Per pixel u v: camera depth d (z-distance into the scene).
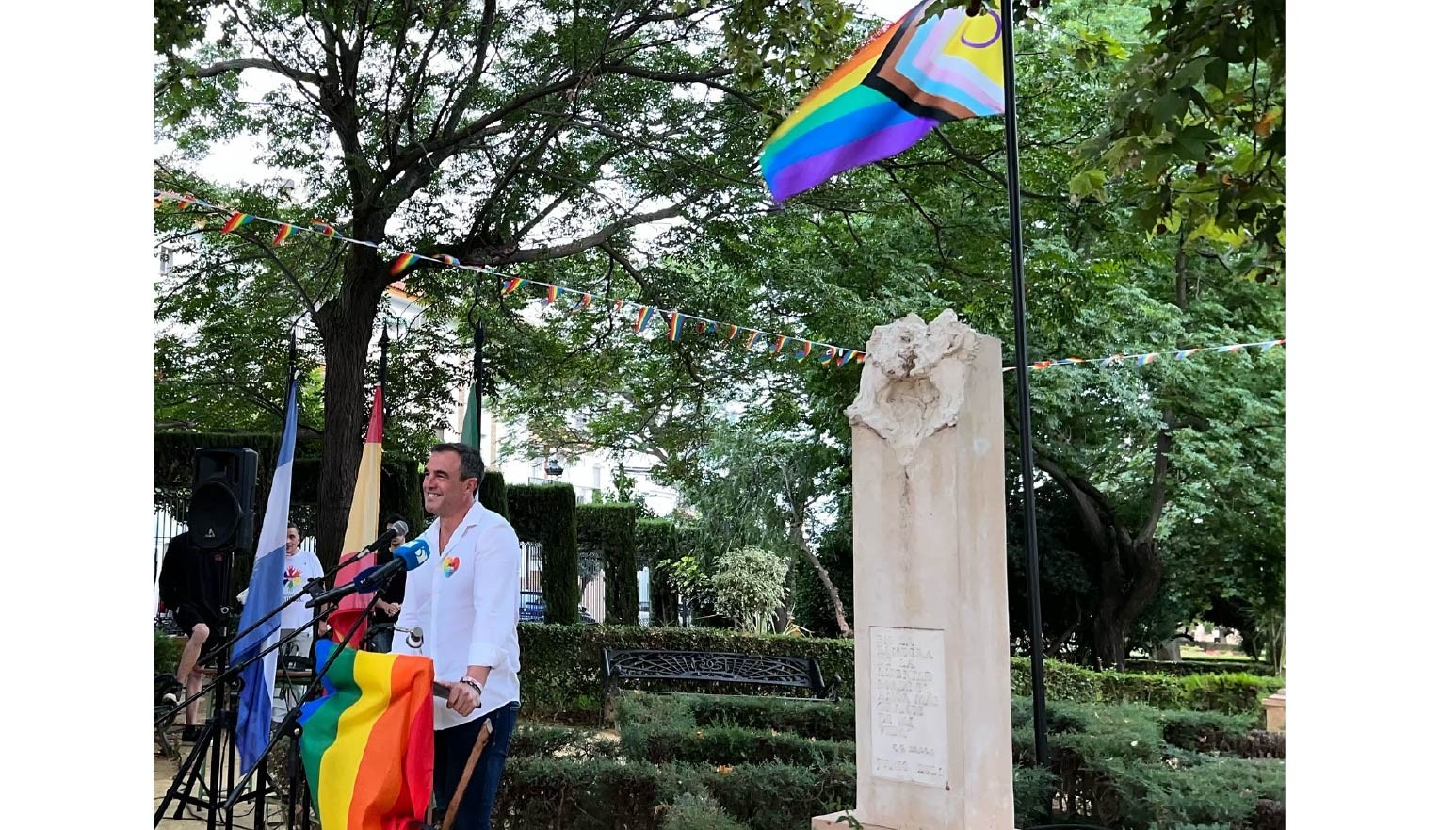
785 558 19.11
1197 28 5.45
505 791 5.19
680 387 14.27
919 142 11.58
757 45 8.95
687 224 11.70
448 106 11.25
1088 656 18.53
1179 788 5.25
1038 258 12.15
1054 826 5.23
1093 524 17.22
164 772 7.20
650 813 5.12
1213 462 14.99
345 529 10.51
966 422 4.58
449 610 4.13
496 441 26.19
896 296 12.48
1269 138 5.64
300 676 6.60
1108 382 14.32
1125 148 5.68
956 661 4.50
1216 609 22.00
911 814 4.61
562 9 10.73
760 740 6.21
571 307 13.45
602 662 11.57
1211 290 15.77
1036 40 12.53
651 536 20.92
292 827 3.97
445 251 11.02
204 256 12.12
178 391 12.55
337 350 10.71
